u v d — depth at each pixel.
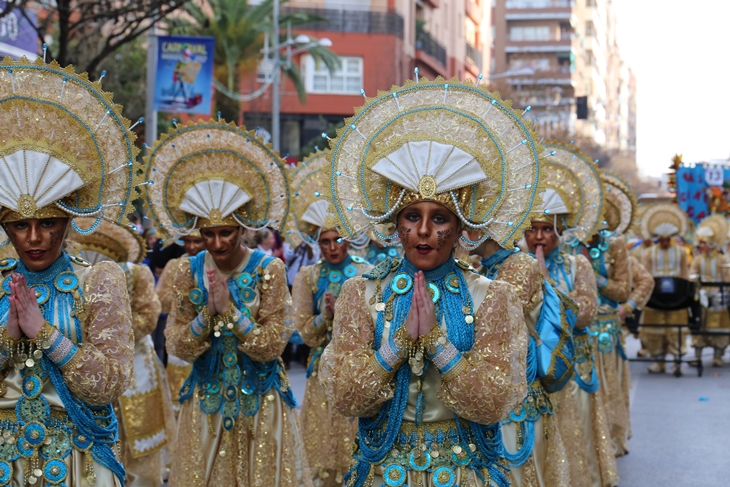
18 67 3.54
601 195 6.68
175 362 8.27
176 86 15.46
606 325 8.20
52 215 3.53
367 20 38.94
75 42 19.00
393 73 39.09
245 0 32.84
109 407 3.77
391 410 3.39
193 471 5.23
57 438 3.57
